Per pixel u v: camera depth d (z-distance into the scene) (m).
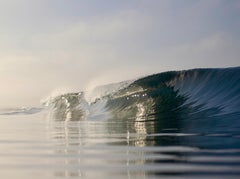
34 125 17.75
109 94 21.95
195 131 12.52
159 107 19.69
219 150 9.05
